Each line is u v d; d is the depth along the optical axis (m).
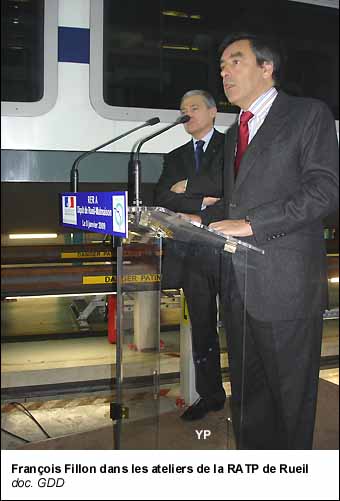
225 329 2.03
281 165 2.01
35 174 2.80
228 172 2.29
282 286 2.01
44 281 3.27
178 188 2.90
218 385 2.05
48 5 2.72
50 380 3.25
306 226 1.99
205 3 3.01
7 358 3.36
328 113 2.01
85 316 3.89
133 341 2.08
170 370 2.16
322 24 3.26
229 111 3.09
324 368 3.65
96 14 2.79
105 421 2.95
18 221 3.11
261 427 2.10
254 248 1.76
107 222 1.83
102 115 2.85
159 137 2.96
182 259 2.03
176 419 2.09
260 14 3.14
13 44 2.71
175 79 2.99
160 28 2.94
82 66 2.80
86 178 2.87
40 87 2.76
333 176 1.95
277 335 2.04
